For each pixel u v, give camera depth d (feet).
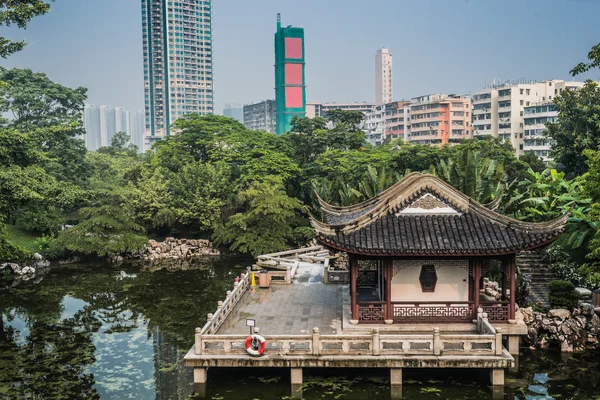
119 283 148.46
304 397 71.87
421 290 81.87
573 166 182.19
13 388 78.54
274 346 75.46
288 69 538.47
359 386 74.54
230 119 250.98
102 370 85.25
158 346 96.58
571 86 360.28
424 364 71.20
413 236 78.84
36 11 110.52
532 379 77.20
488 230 79.25
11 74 224.53
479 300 87.71
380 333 79.05
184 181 196.34
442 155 191.31
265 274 109.81
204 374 73.46
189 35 625.82
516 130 358.64
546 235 75.72
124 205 185.88
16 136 115.44
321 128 257.55
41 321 113.80
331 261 140.05
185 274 159.12
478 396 71.82
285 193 188.65
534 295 105.50
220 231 184.34
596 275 92.38
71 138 224.74
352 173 193.88
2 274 158.81
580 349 86.74
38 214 165.78
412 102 441.68
